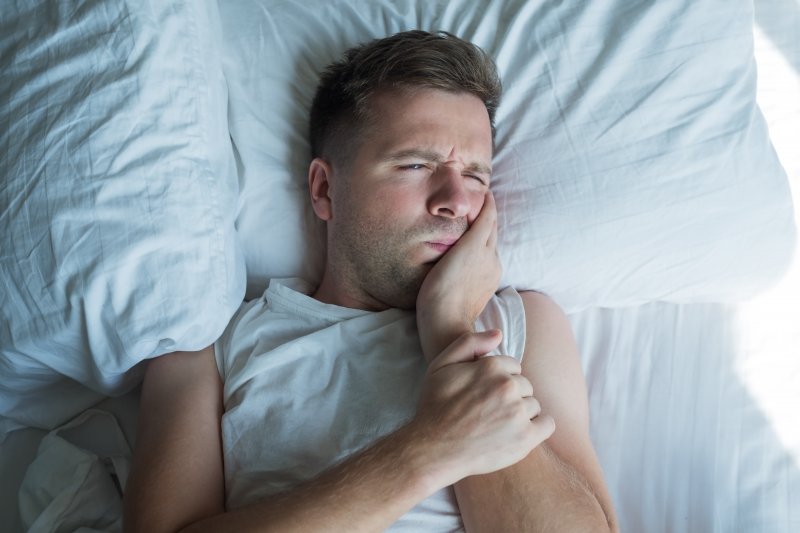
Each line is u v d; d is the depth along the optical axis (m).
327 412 1.01
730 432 1.14
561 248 1.18
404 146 1.06
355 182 1.10
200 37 1.12
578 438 0.98
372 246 1.07
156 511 0.92
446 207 1.03
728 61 1.17
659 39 1.18
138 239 1.00
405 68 1.09
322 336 1.07
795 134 1.38
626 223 1.16
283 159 1.27
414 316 1.09
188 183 1.05
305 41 1.30
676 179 1.15
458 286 1.02
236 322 1.14
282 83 1.28
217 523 0.85
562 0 1.23
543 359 1.04
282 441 0.99
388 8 1.29
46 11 1.08
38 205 1.01
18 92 1.06
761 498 1.08
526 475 0.87
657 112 1.17
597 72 1.18
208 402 1.04
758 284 1.21
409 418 0.98
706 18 1.17
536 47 1.22
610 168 1.16
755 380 1.18
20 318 1.04
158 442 0.99
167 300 1.01
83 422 1.23
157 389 1.05
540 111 1.20
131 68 1.04
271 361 1.04
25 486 1.12
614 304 1.24
